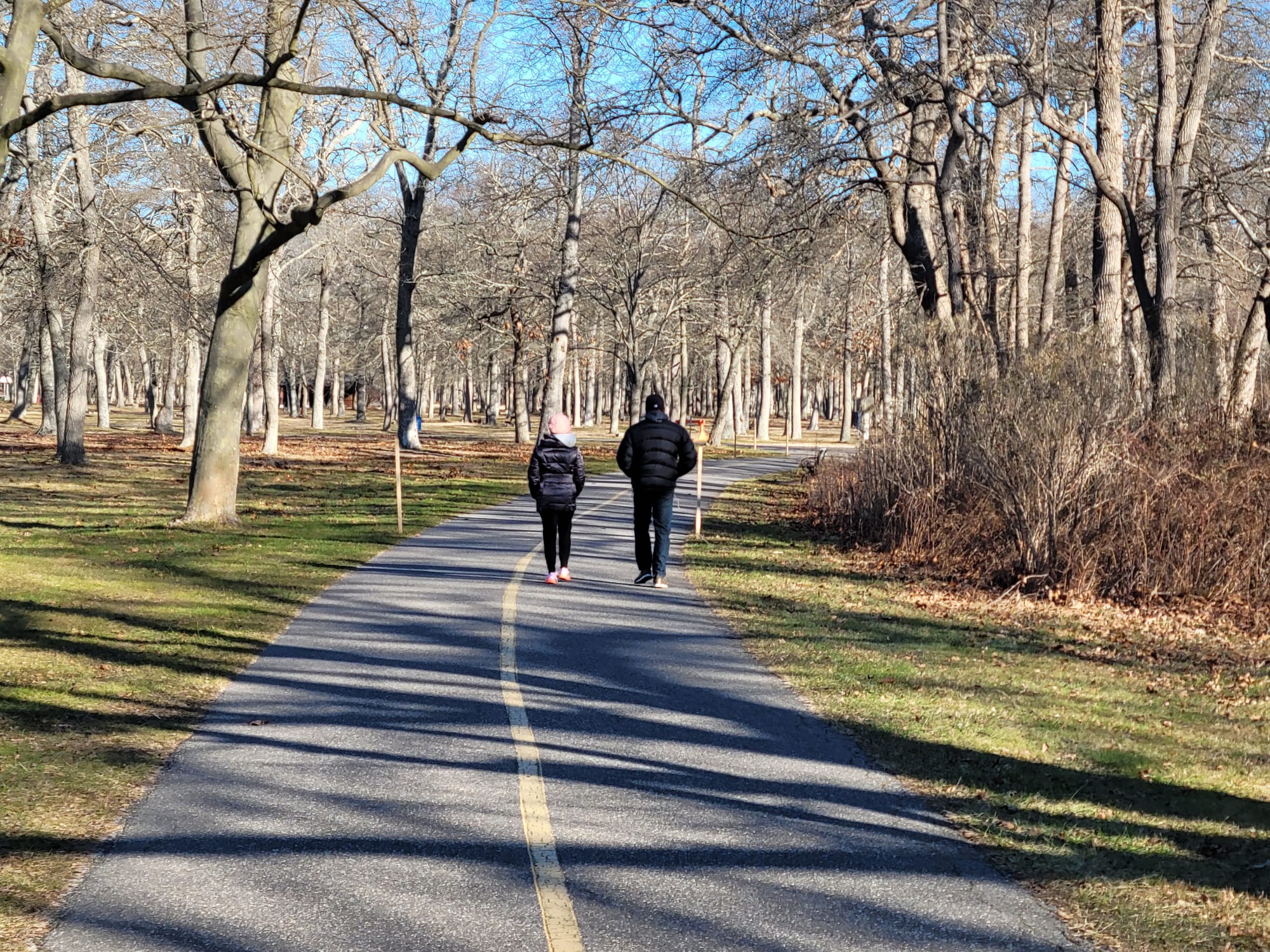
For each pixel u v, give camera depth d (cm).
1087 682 941
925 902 471
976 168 2492
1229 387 1691
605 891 470
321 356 6706
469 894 462
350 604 1145
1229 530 1374
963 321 1784
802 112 2234
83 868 480
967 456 1598
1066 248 3247
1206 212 2475
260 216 1730
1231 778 682
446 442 5116
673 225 4734
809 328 6831
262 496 2388
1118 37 1917
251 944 411
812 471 2716
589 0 2108
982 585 1434
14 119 973
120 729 694
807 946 423
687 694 820
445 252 4881
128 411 9444
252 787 594
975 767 674
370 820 548
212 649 927
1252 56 2531
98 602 1112
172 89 1040
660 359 6781
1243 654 1088
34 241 3288
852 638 1066
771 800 598
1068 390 1471
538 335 5119
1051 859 528
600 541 1748
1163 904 478
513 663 897
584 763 650
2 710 723
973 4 2178
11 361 8825
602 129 2122
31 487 2438
